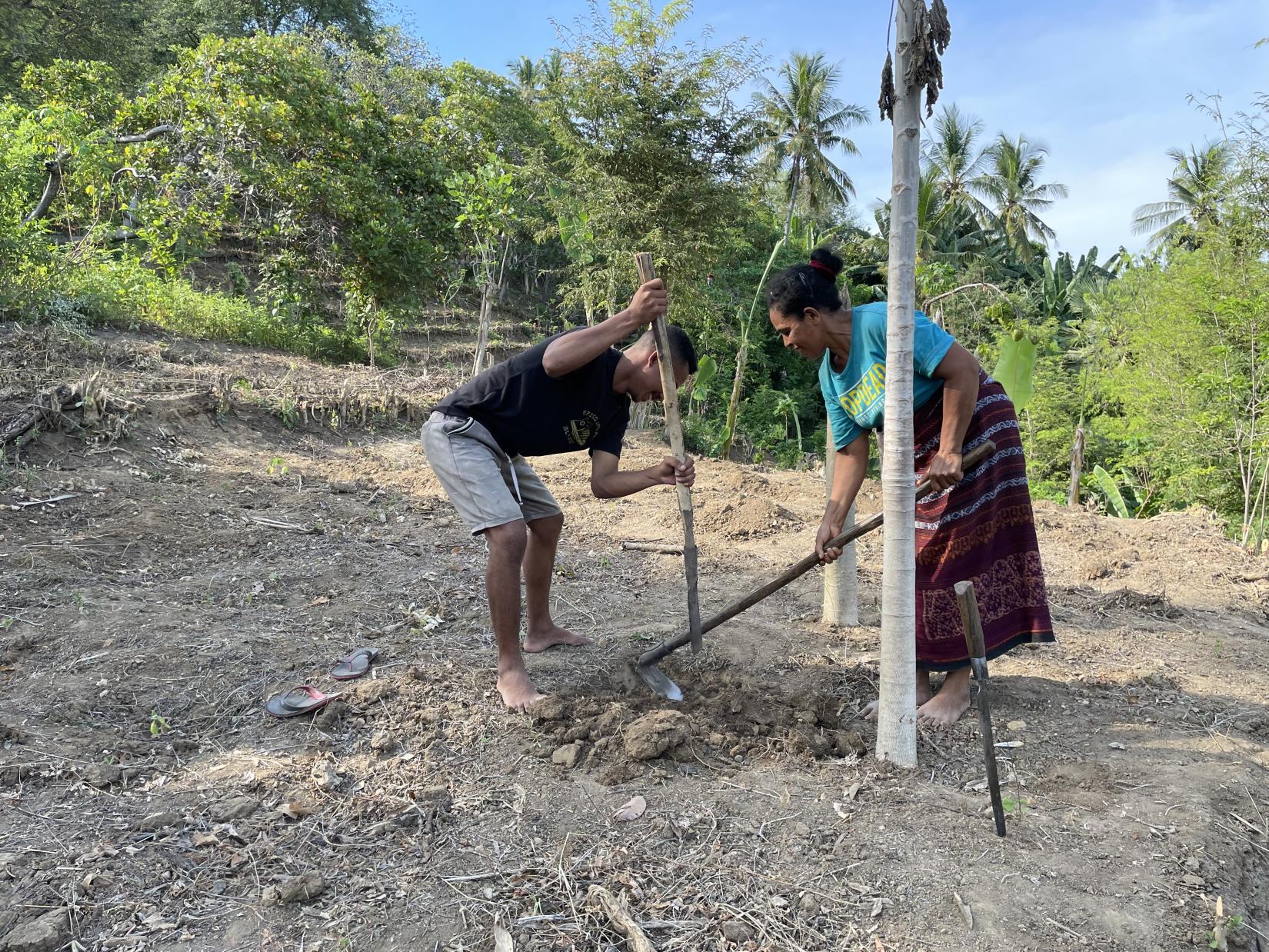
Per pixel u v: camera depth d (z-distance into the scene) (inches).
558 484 293.3
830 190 1187.9
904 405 105.1
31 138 469.7
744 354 573.0
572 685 134.0
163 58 1035.3
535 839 94.3
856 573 170.6
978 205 1393.9
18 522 187.0
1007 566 127.2
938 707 129.5
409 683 127.4
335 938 79.8
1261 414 460.4
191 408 284.0
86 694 122.4
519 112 897.5
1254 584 226.4
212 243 603.5
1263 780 115.2
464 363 747.4
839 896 86.0
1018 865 91.4
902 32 98.7
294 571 179.3
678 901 84.7
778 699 130.0
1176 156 992.2
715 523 248.1
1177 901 87.0
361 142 586.2
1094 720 132.6
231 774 105.7
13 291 354.9
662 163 573.6
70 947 77.2
